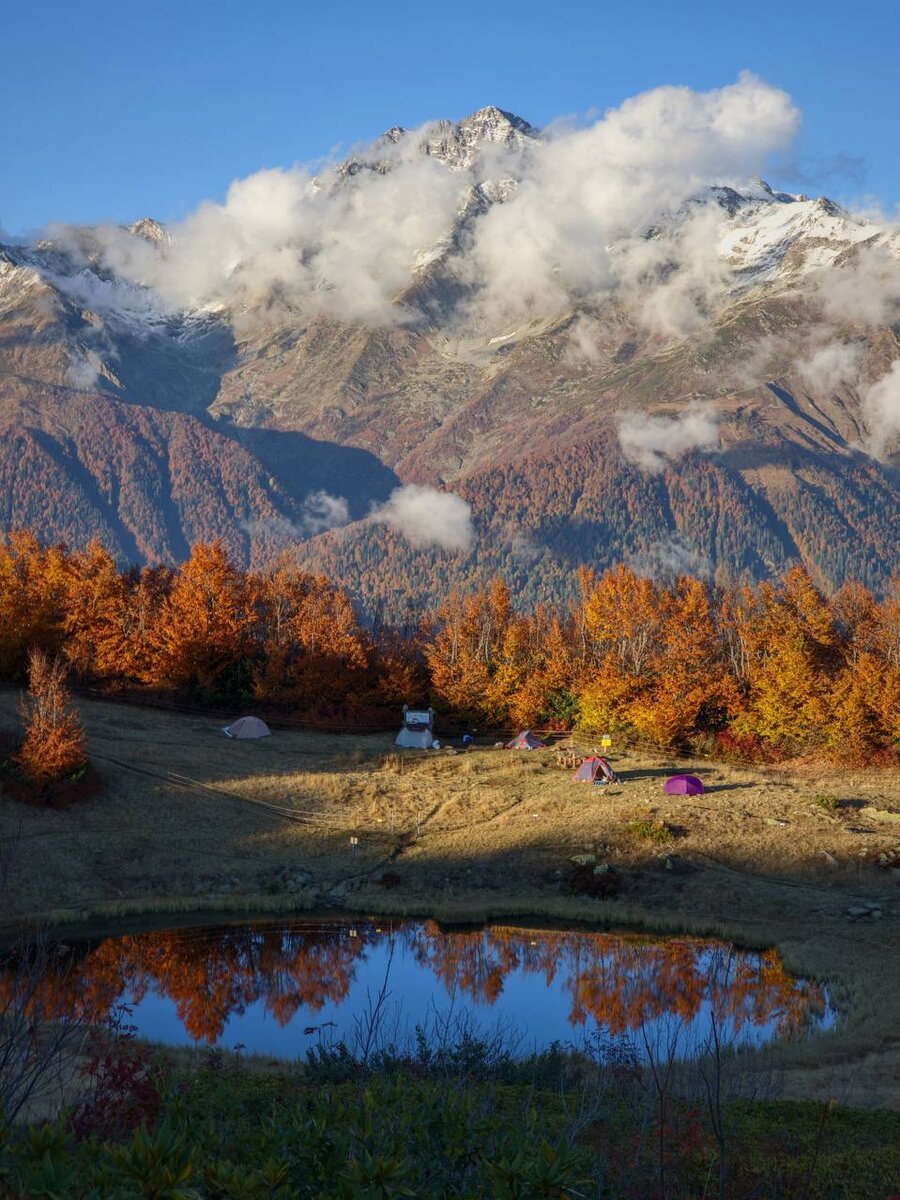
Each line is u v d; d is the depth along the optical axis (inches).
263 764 3331.7
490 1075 847.7
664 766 3518.7
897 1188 655.1
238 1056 1075.3
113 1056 501.7
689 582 5487.2
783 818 2758.4
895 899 2261.3
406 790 3157.0
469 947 2030.0
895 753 3661.4
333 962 1907.0
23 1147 266.1
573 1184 294.7
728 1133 714.2
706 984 1750.7
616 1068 768.9
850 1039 1353.3
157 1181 257.8
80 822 2635.3
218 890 2396.7
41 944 461.7
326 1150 315.9
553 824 2763.3
